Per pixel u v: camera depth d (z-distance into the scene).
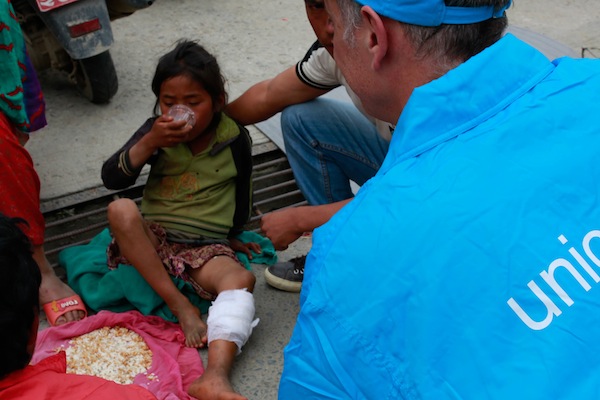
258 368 2.30
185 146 2.52
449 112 1.00
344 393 0.93
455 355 0.85
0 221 1.22
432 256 0.89
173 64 2.33
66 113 3.49
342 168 2.56
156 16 4.47
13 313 1.17
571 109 1.00
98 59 3.35
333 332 0.93
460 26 1.13
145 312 2.45
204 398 2.09
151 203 2.57
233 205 2.60
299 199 3.14
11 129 2.47
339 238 0.96
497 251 0.89
